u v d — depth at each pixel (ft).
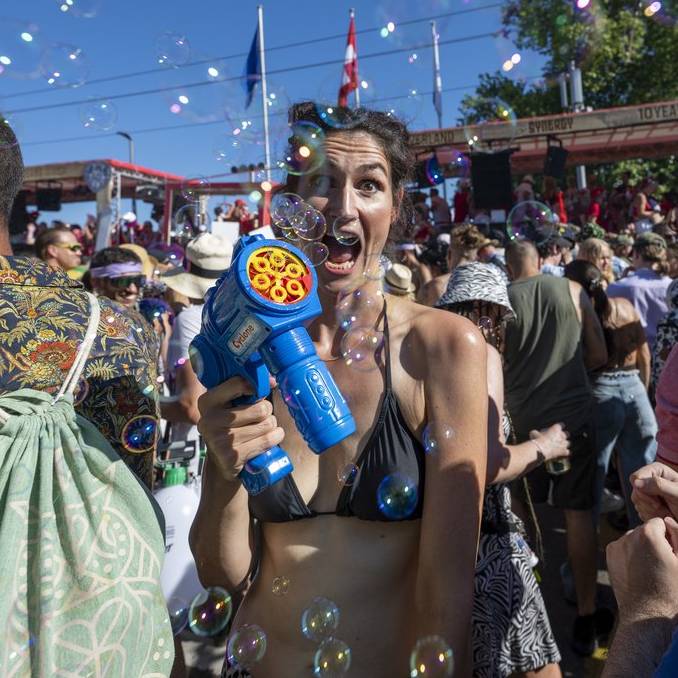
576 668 8.14
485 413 3.51
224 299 2.67
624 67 56.24
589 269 10.16
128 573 2.79
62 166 37.52
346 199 3.74
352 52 25.79
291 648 3.64
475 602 5.06
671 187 53.31
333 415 2.53
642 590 3.03
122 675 2.72
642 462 9.85
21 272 3.07
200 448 8.04
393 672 3.51
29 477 2.70
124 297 10.68
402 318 3.77
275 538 3.73
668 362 3.81
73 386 2.97
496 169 27.12
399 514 3.38
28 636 2.59
